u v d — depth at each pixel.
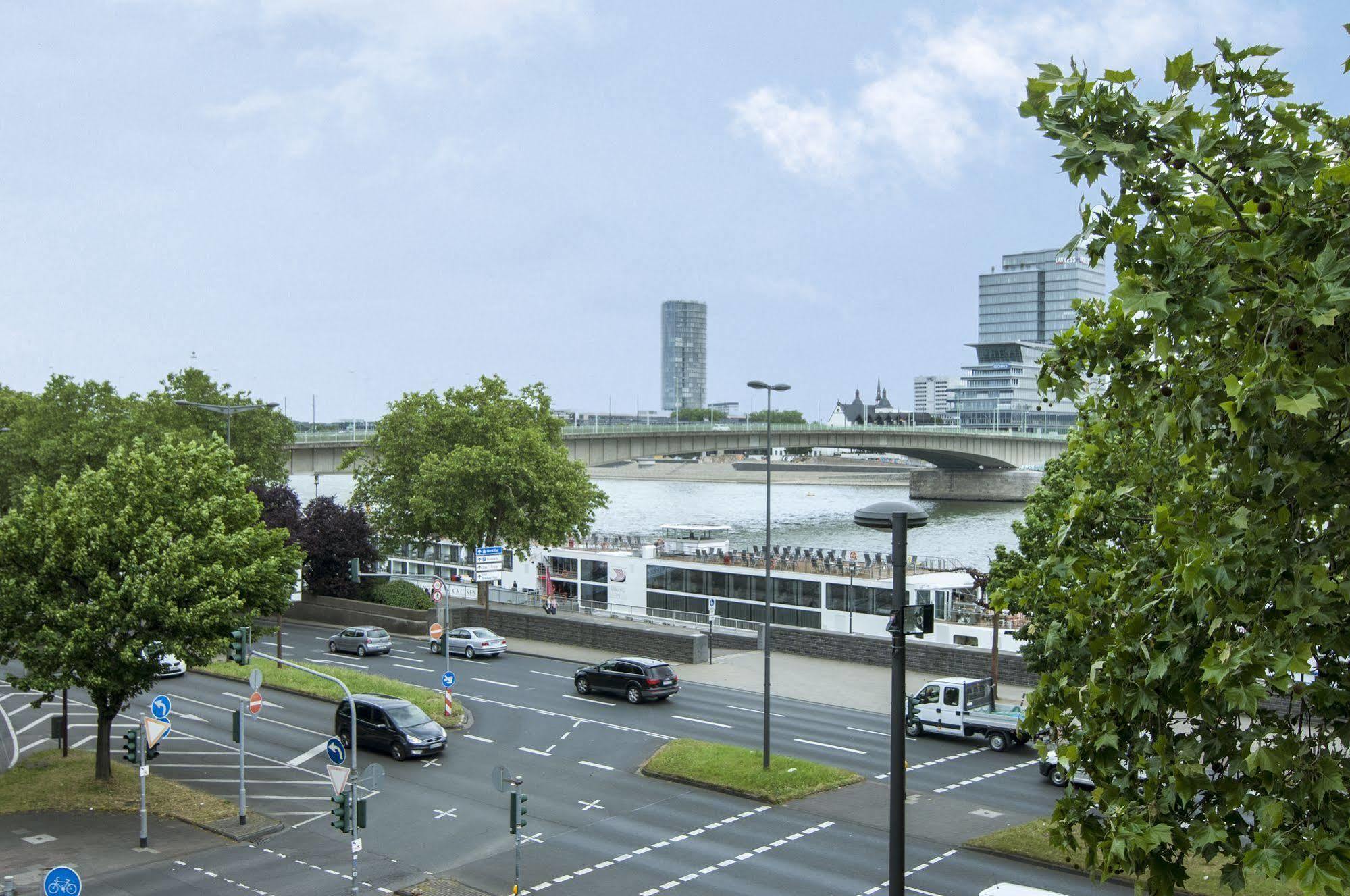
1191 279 10.00
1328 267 9.46
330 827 34.50
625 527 161.38
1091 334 13.43
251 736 46.19
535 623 72.94
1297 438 10.05
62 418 89.62
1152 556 13.41
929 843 32.75
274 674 57.47
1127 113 10.75
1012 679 56.59
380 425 87.31
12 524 36.44
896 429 171.38
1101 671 12.29
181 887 29.19
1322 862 9.55
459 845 32.81
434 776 40.47
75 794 36.91
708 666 63.28
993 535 143.12
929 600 66.75
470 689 56.66
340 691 53.44
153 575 35.53
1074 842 12.97
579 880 29.77
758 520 171.75
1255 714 11.09
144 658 36.88
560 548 93.19
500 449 80.06
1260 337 10.43
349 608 79.62
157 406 92.19
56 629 36.00
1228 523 10.72
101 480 37.72
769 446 42.22
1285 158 10.49
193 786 38.59
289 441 102.94
